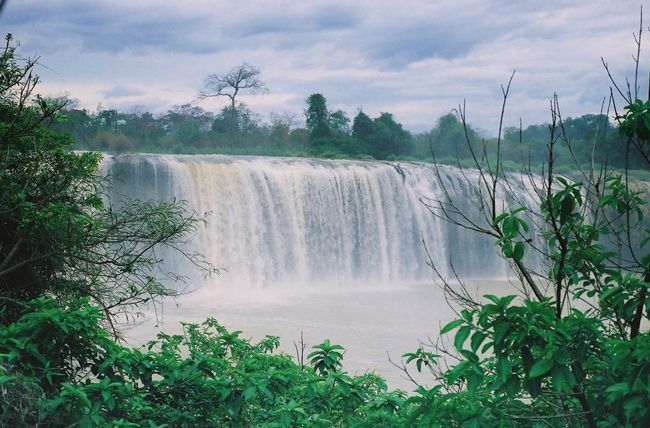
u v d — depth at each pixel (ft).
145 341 68.18
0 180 30.30
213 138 263.29
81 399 19.90
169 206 34.94
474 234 144.56
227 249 121.29
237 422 23.16
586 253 17.71
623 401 15.38
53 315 21.58
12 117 32.37
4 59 30.86
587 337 15.38
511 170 155.84
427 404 17.80
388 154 240.32
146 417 22.21
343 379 23.32
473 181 141.90
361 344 78.89
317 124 255.50
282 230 127.13
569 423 18.54
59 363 23.00
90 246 33.22
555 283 18.90
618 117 16.81
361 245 135.33
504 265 146.51
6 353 21.26
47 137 33.32
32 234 30.71
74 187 33.42
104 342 22.82
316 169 131.95
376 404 22.61
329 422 21.95
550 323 15.15
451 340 79.87
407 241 140.46
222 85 272.51
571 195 16.85
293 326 89.40
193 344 28.76
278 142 262.26
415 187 141.90
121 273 33.88
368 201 136.36
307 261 128.88
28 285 31.86
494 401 17.65
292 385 24.91
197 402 23.12
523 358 15.33
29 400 19.01
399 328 88.22
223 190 122.31
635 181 113.91
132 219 34.14
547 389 19.01
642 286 16.47
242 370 23.17
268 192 125.90
